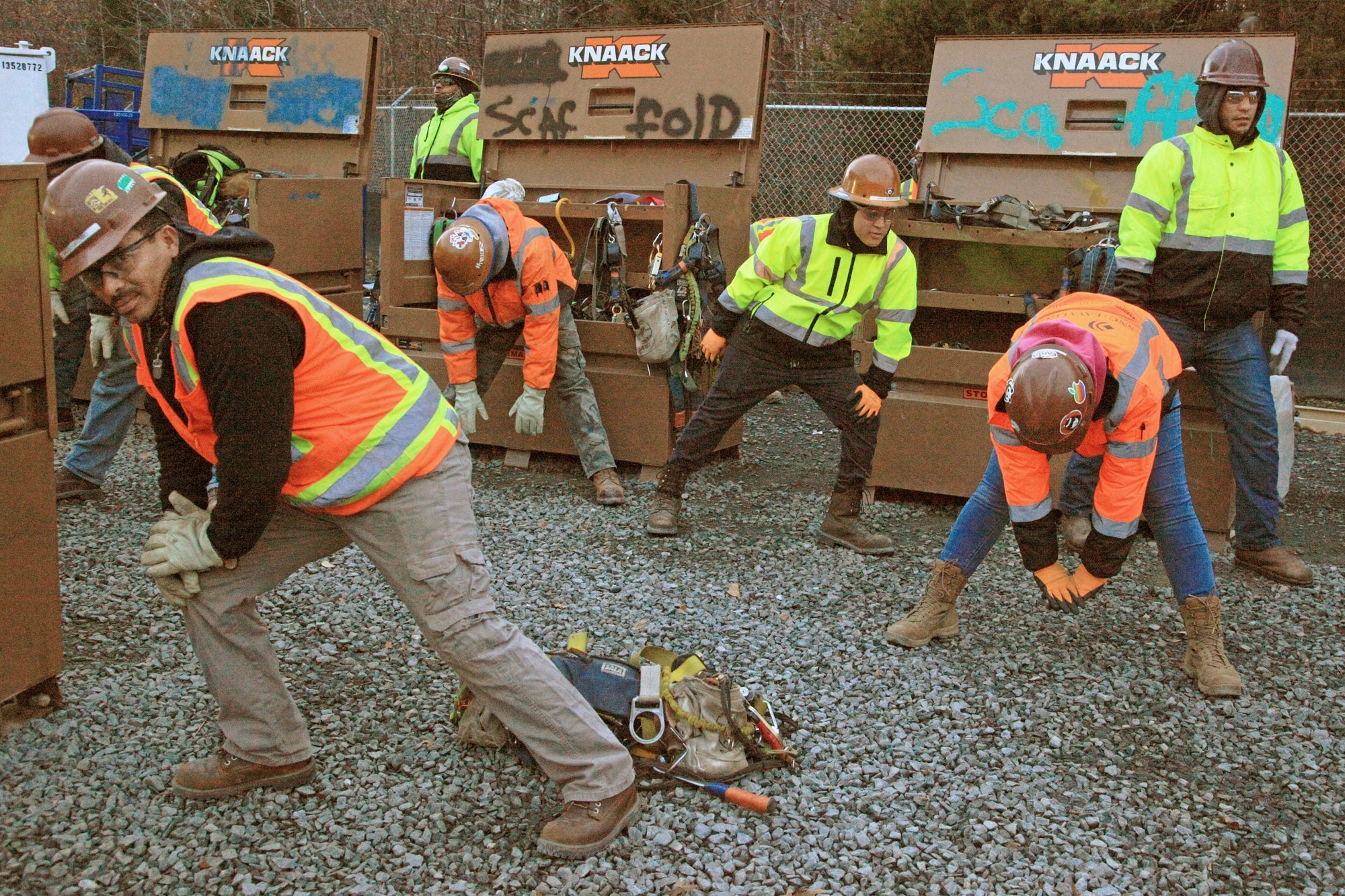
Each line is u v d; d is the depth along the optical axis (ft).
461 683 10.75
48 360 9.66
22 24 69.72
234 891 7.91
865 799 9.46
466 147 23.06
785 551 15.90
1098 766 10.21
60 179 7.13
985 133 19.48
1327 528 17.95
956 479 17.89
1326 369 27.04
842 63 43.34
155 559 7.90
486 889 8.07
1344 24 39.60
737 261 19.99
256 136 24.50
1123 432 10.02
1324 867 8.77
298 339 7.46
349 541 8.72
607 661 9.89
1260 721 11.16
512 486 18.95
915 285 15.03
